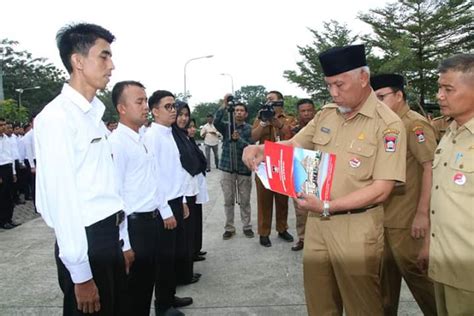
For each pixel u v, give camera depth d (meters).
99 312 2.04
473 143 1.99
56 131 1.82
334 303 2.43
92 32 2.01
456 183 2.01
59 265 2.04
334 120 2.36
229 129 5.26
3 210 6.27
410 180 2.78
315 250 2.37
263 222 5.01
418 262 2.66
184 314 3.25
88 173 1.97
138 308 2.88
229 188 5.36
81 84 2.02
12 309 3.38
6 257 4.76
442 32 25.70
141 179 2.80
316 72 29.17
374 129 2.18
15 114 32.94
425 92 25.33
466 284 1.98
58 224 1.81
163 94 3.42
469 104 1.97
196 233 4.48
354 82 2.12
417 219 2.63
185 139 3.83
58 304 3.47
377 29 27.08
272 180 2.22
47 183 1.82
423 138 2.64
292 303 3.45
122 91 2.74
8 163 6.51
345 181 2.21
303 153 2.10
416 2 25.81
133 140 2.78
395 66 24.05
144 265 2.85
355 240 2.18
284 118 5.19
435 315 2.79
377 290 2.27
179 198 3.55
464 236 1.97
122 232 2.46
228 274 4.14
